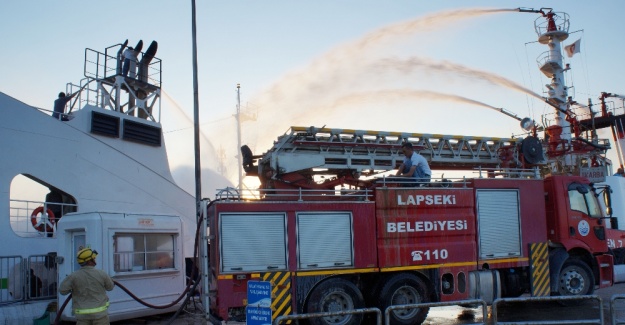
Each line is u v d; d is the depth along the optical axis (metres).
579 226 11.94
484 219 10.73
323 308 9.34
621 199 18.00
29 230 12.59
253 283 6.89
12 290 11.13
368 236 9.73
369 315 10.01
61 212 12.85
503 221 10.92
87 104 13.77
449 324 10.32
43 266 11.72
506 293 11.23
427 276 10.12
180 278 11.83
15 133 11.89
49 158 12.48
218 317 8.98
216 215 8.96
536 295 11.06
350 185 11.48
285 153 11.18
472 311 11.84
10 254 11.41
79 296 7.40
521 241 11.05
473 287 10.38
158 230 11.38
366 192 9.91
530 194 11.30
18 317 10.37
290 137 11.25
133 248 10.87
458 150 13.21
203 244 9.34
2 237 11.35
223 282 8.83
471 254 10.46
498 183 10.99
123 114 14.48
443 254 10.20
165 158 15.63
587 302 12.22
